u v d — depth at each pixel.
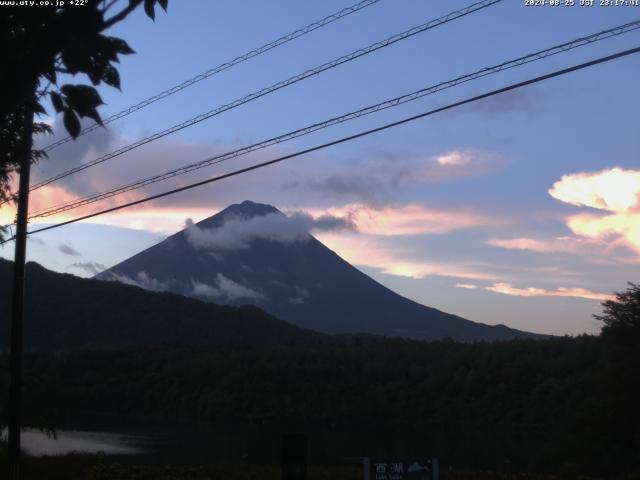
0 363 27.28
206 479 26.08
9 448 16.84
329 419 99.12
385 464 11.48
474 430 83.38
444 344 126.44
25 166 12.55
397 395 101.06
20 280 17.19
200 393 107.12
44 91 3.98
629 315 40.53
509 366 92.81
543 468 41.16
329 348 126.38
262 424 96.75
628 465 37.12
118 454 54.03
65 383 106.94
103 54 3.91
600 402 39.50
